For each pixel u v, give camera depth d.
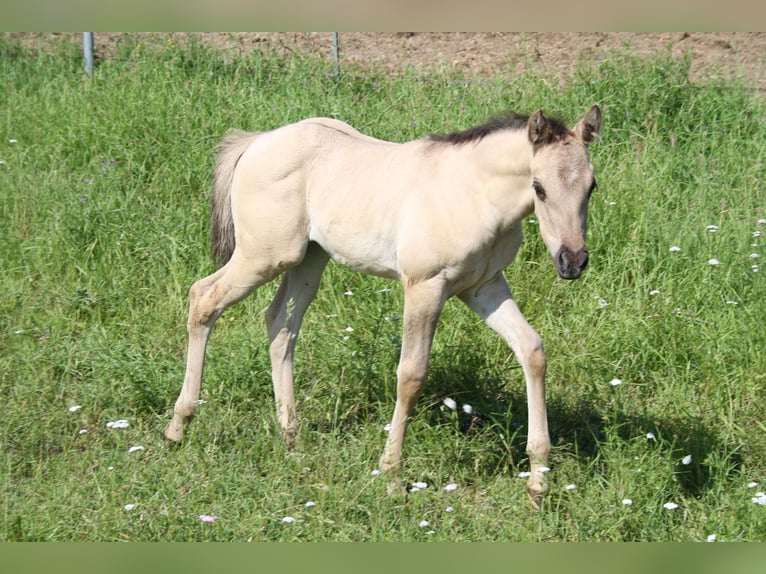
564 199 5.68
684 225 9.00
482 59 12.45
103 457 6.50
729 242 8.83
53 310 8.41
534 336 6.23
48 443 6.68
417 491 6.11
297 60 11.95
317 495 6.09
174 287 8.70
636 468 6.34
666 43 12.62
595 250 8.85
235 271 6.79
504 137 5.98
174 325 8.32
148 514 5.84
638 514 6.01
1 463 6.37
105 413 7.05
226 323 8.41
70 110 10.79
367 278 8.54
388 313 8.04
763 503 5.93
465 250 6.07
